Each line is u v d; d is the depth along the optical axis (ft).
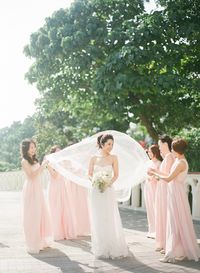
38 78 59.72
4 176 114.11
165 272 20.79
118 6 54.54
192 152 52.24
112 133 28.99
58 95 59.21
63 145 101.09
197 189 39.40
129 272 20.76
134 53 47.37
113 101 50.26
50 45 54.70
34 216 25.48
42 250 26.05
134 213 45.55
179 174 23.76
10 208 52.75
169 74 48.67
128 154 28.48
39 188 26.14
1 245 27.55
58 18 55.62
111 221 24.13
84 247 27.04
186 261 23.06
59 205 30.17
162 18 50.52
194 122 54.80
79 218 31.65
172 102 52.60
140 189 50.29
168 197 23.93
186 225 23.32
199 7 51.57
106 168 25.17
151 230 30.76
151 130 55.62
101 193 24.16
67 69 58.03
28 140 26.27
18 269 21.17
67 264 22.33
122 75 47.21
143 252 25.50
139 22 51.67
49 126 106.73
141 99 52.19
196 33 50.19
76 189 31.78
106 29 52.54
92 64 55.67
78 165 28.71
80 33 51.96
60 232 30.01
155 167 29.53
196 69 53.83
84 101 60.64
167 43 50.55
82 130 80.23
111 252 23.84
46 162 27.02
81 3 54.90
